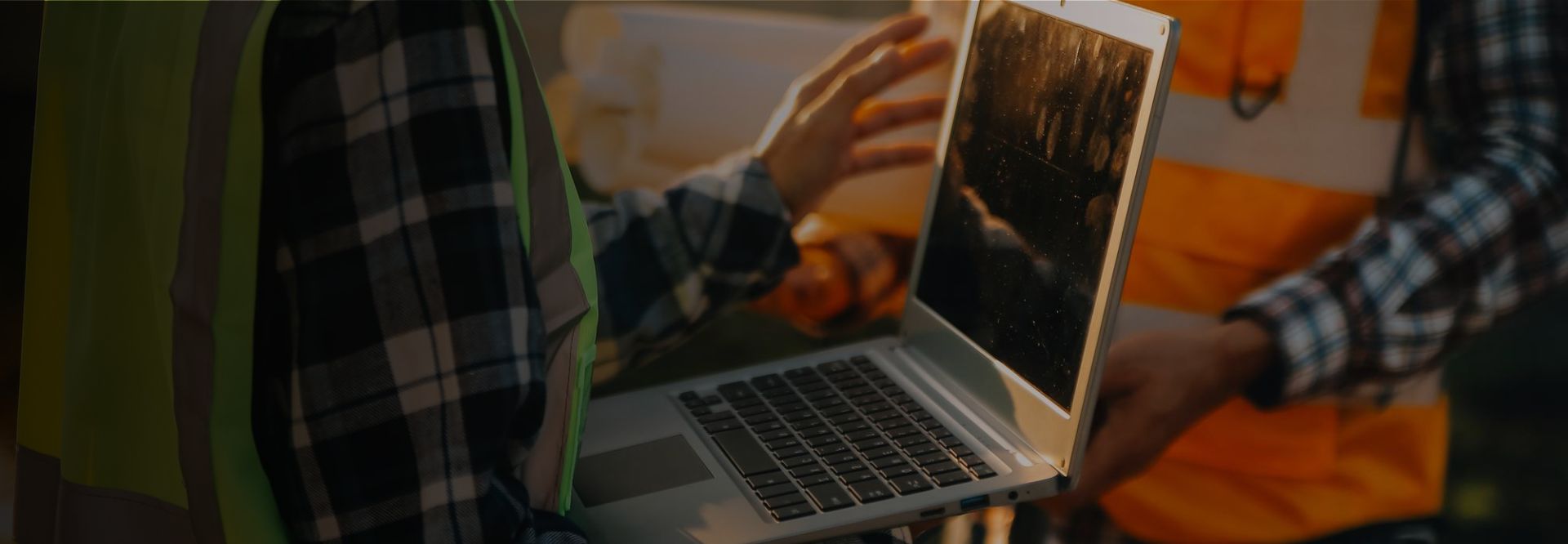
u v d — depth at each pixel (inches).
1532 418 50.2
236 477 20.8
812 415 35.5
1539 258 45.6
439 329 19.6
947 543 55.5
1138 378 49.1
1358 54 45.3
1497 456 51.1
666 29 57.6
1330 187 47.0
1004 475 30.8
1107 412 49.8
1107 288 29.1
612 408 37.2
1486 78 44.5
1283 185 47.1
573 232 23.0
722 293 44.8
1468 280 45.6
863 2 56.1
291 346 20.1
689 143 58.5
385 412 19.9
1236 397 48.4
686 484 31.1
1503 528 51.4
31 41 72.1
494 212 19.8
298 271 19.8
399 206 19.5
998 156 35.2
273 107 19.1
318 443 20.1
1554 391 49.8
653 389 38.9
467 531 20.4
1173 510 51.2
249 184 19.2
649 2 57.5
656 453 33.3
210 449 20.8
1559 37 43.5
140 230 22.4
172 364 21.0
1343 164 46.7
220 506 21.1
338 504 20.2
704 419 35.6
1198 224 48.2
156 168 20.9
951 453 32.4
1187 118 47.2
